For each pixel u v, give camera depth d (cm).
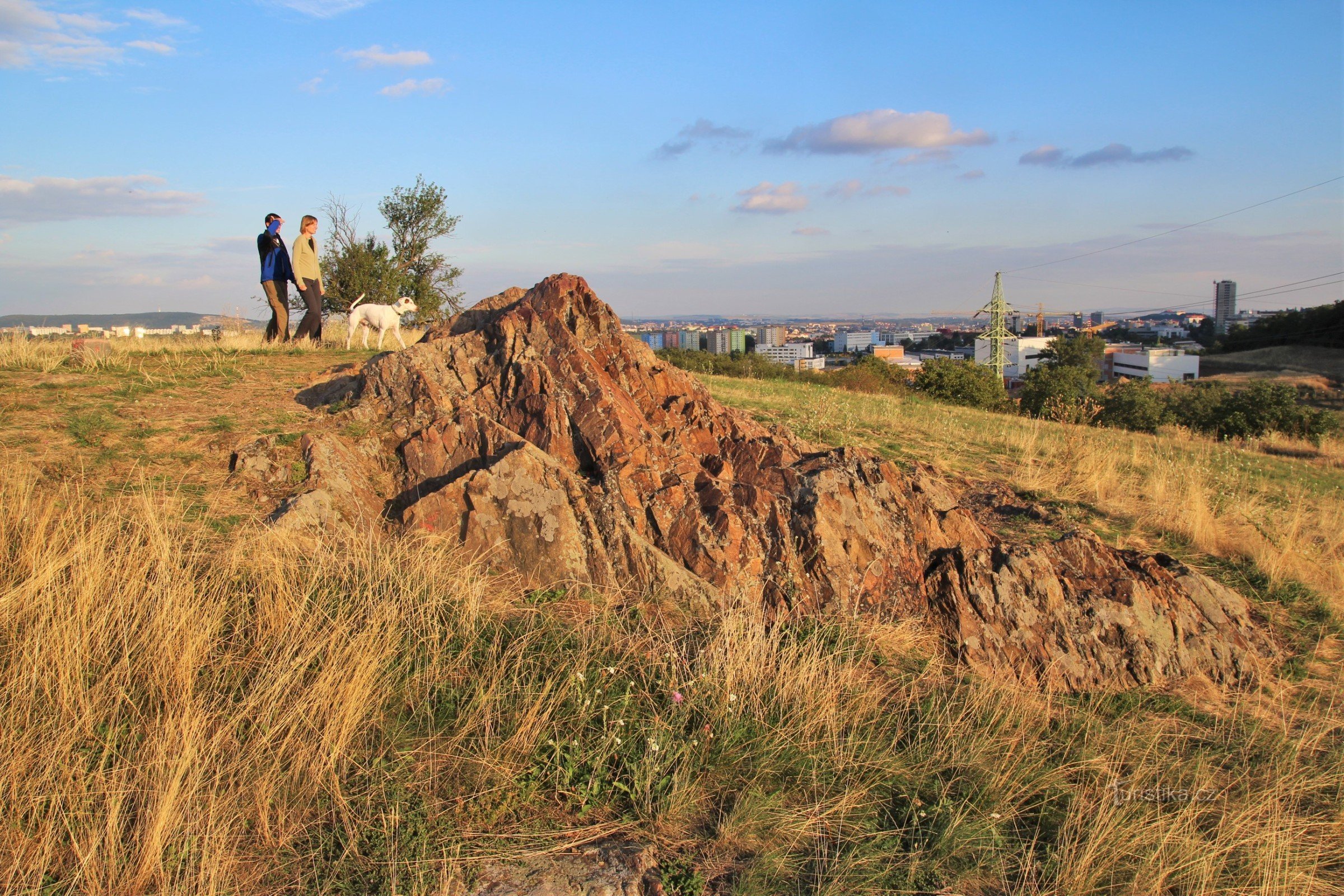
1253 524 900
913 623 571
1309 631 686
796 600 558
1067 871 363
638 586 543
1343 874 399
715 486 605
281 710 386
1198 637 599
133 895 300
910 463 988
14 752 345
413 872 314
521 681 437
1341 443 2431
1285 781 459
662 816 370
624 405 649
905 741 455
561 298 716
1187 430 2455
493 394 673
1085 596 587
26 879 297
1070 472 1055
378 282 1942
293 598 452
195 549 467
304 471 602
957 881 354
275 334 1199
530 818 360
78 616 406
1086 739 480
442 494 569
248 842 328
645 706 436
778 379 2527
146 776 342
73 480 563
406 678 425
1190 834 399
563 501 556
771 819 374
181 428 674
